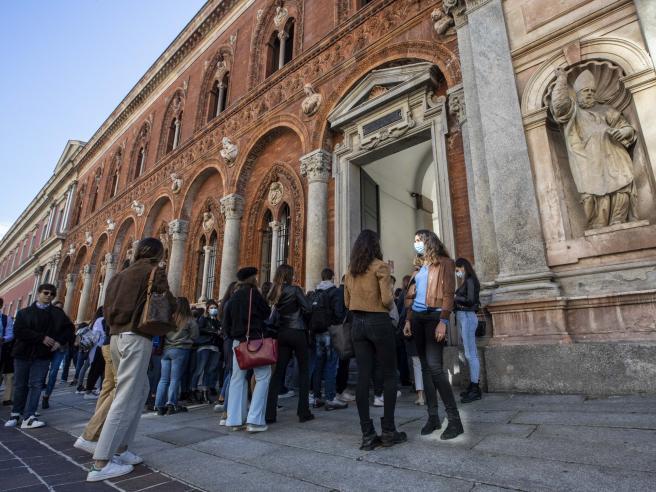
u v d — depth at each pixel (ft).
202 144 52.49
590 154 17.88
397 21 31.19
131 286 10.90
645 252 15.65
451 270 11.11
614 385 14.16
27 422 16.53
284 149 40.19
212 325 24.12
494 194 19.94
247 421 13.35
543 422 11.23
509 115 20.38
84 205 92.38
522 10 21.63
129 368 10.36
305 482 8.09
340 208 32.04
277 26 46.78
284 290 15.76
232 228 42.11
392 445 10.12
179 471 9.50
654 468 7.26
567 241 17.52
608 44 18.08
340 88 34.17
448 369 19.65
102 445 9.38
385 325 10.68
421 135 27.91
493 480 7.38
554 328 16.34
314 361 19.35
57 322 18.25
